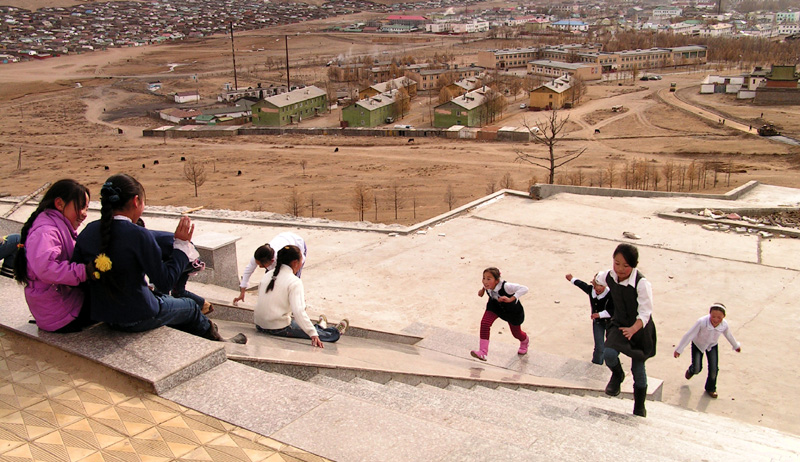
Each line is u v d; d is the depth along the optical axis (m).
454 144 88.50
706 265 15.98
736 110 101.50
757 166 68.88
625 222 19.47
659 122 97.12
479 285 15.09
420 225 19.39
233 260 12.41
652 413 8.13
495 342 10.43
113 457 4.02
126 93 144.62
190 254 5.58
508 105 120.44
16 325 5.70
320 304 13.92
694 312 13.56
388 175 69.06
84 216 5.45
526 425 5.45
